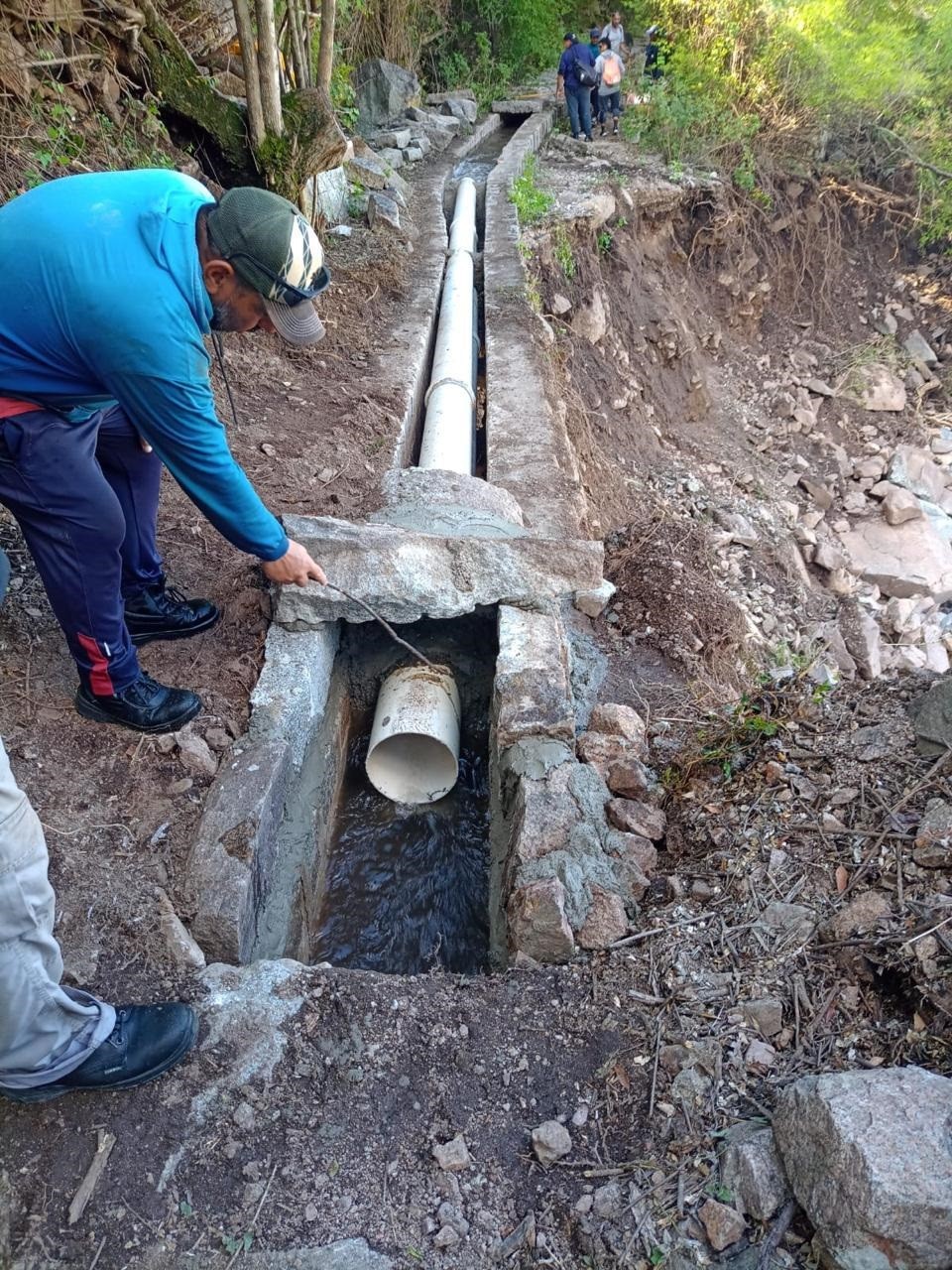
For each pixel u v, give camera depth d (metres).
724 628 5.05
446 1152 2.20
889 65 13.00
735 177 12.39
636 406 9.69
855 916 2.51
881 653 8.44
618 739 3.53
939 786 2.81
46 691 3.22
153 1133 2.20
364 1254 2.04
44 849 1.90
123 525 2.69
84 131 5.79
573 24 22.42
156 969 2.51
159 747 3.12
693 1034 2.39
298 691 3.47
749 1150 2.07
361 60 14.03
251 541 2.69
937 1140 1.85
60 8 5.67
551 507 5.05
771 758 3.18
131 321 2.20
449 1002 2.53
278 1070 2.33
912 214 13.46
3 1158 2.12
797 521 9.86
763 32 12.88
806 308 12.96
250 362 5.90
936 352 13.21
